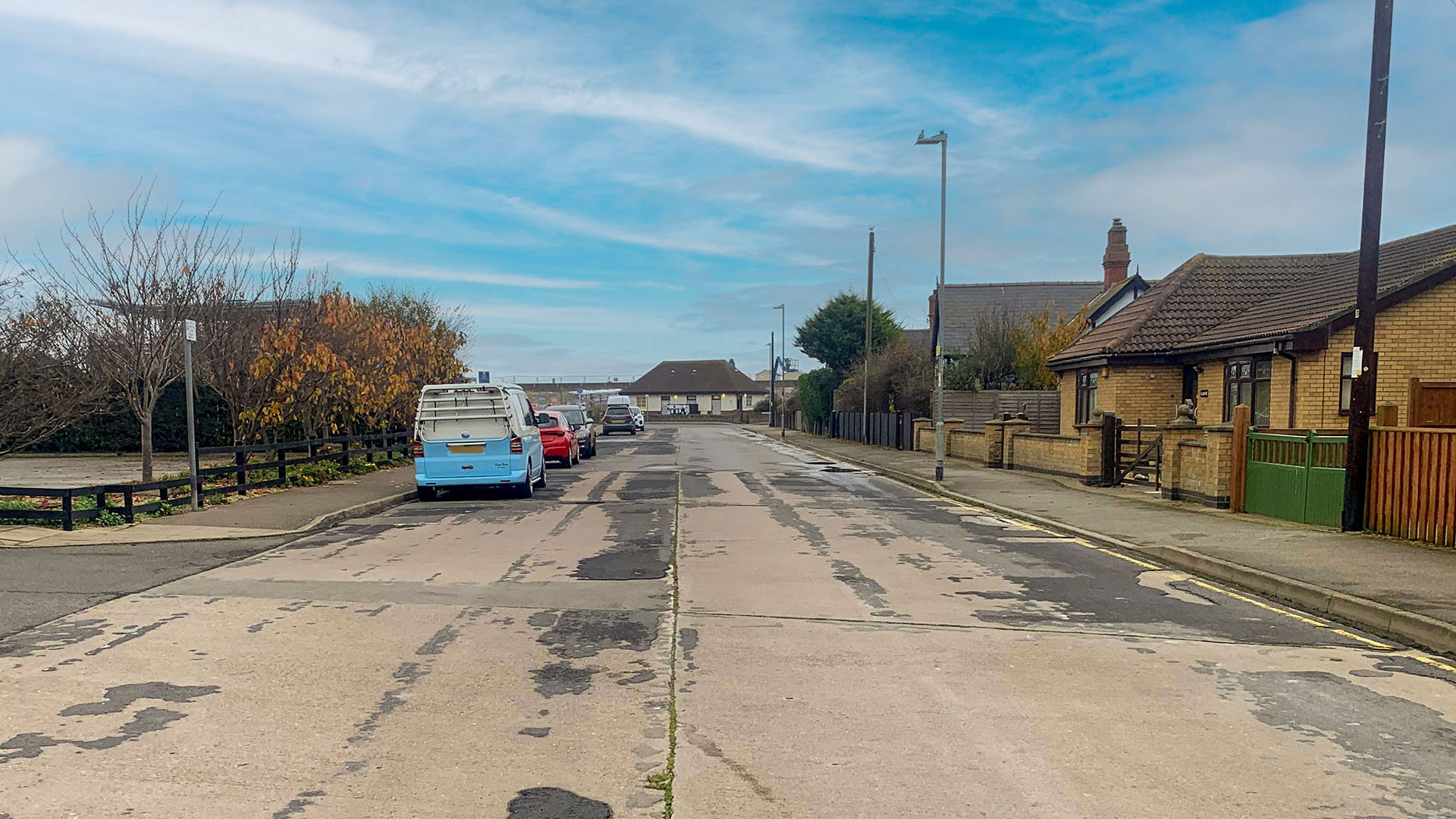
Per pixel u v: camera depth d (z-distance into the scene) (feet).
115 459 84.84
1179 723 17.13
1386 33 34.91
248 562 32.71
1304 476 41.22
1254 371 63.46
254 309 59.16
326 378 60.64
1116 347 74.02
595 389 345.72
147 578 29.25
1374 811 13.47
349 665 20.22
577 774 14.57
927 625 24.36
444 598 27.07
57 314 44.27
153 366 46.52
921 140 66.54
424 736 16.08
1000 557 35.37
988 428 78.43
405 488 56.75
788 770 14.79
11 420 42.22
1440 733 16.72
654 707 17.72
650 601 26.96
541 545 37.32
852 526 43.68
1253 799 13.88
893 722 16.99
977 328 128.06
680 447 123.95
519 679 19.34
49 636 22.25
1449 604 25.13
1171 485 51.57
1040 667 20.62
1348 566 30.53
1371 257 36.22
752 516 47.47
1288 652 22.15
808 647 22.03
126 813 13.01
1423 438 35.01
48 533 36.99
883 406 128.26
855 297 178.19
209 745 15.57
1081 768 14.96
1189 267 81.00
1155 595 28.53
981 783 14.35
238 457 50.93
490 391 53.47
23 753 15.14
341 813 13.12
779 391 348.59
